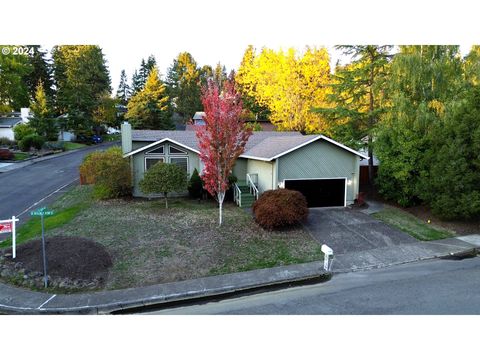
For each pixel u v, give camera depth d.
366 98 21.64
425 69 17.09
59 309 8.02
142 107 43.28
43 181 23.23
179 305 8.35
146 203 17.52
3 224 10.09
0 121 41.28
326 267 10.15
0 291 8.82
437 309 7.79
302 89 32.12
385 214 15.88
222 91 15.69
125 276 9.63
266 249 11.73
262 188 18.12
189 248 11.53
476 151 13.68
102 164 17.66
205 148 13.52
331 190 17.25
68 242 11.00
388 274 10.02
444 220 14.95
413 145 15.99
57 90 46.59
